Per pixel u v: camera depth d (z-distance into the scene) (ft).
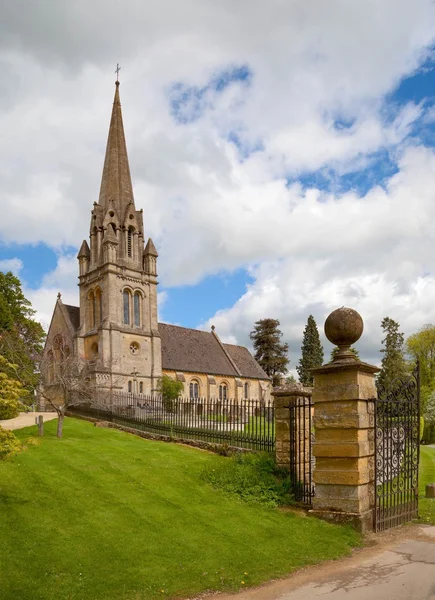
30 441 40.63
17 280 168.76
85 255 196.54
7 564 26.13
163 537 31.32
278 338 296.10
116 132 206.90
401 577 26.91
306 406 43.70
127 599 23.91
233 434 57.98
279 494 41.73
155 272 199.21
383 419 40.16
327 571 28.37
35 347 163.73
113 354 176.76
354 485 36.99
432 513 43.04
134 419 80.18
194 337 240.32
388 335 242.58
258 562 28.94
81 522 32.58
